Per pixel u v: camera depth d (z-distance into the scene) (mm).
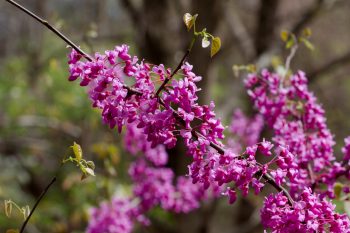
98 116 7188
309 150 3260
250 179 2418
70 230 7375
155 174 5012
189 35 7352
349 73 12625
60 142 9156
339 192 2961
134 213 5277
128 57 2377
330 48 12320
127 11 8195
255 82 3588
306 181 3166
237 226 8867
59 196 8906
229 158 2400
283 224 2395
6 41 11812
